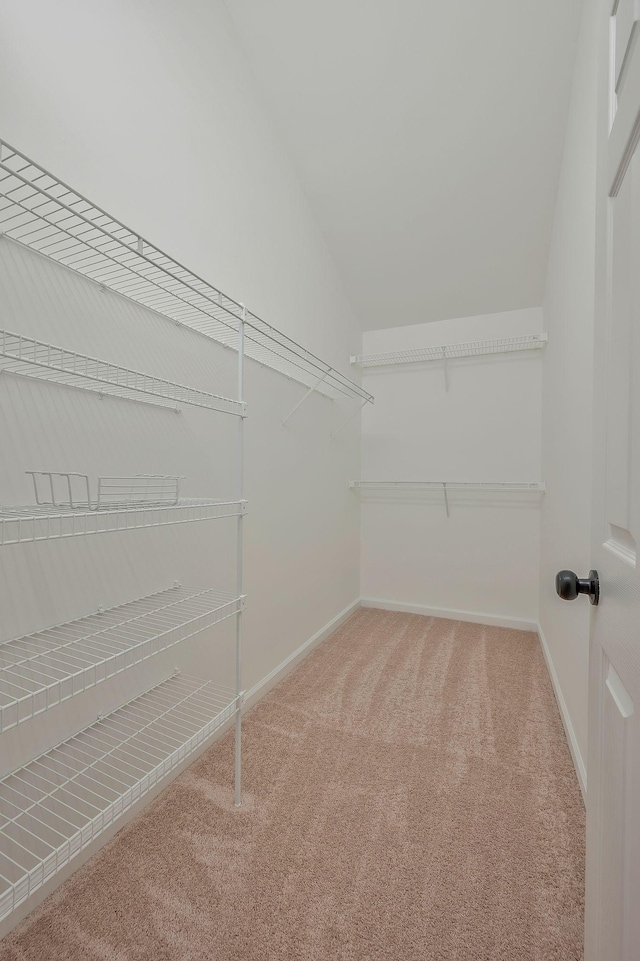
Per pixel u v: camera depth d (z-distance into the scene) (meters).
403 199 2.50
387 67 1.99
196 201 1.71
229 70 1.92
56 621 1.18
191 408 1.68
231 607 1.85
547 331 2.72
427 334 3.31
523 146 2.15
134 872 1.18
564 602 1.96
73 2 1.25
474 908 1.08
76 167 1.25
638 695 0.49
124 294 1.41
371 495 3.49
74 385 1.23
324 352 2.83
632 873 0.48
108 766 1.29
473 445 3.19
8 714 1.05
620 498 0.58
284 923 1.04
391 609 3.44
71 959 0.97
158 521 1.50
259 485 2.12
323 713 1.96
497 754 1.67
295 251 2.46
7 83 1.08
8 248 1.08
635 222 0.53
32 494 1.13
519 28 1.78
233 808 1.40
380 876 1.16
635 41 0.55
